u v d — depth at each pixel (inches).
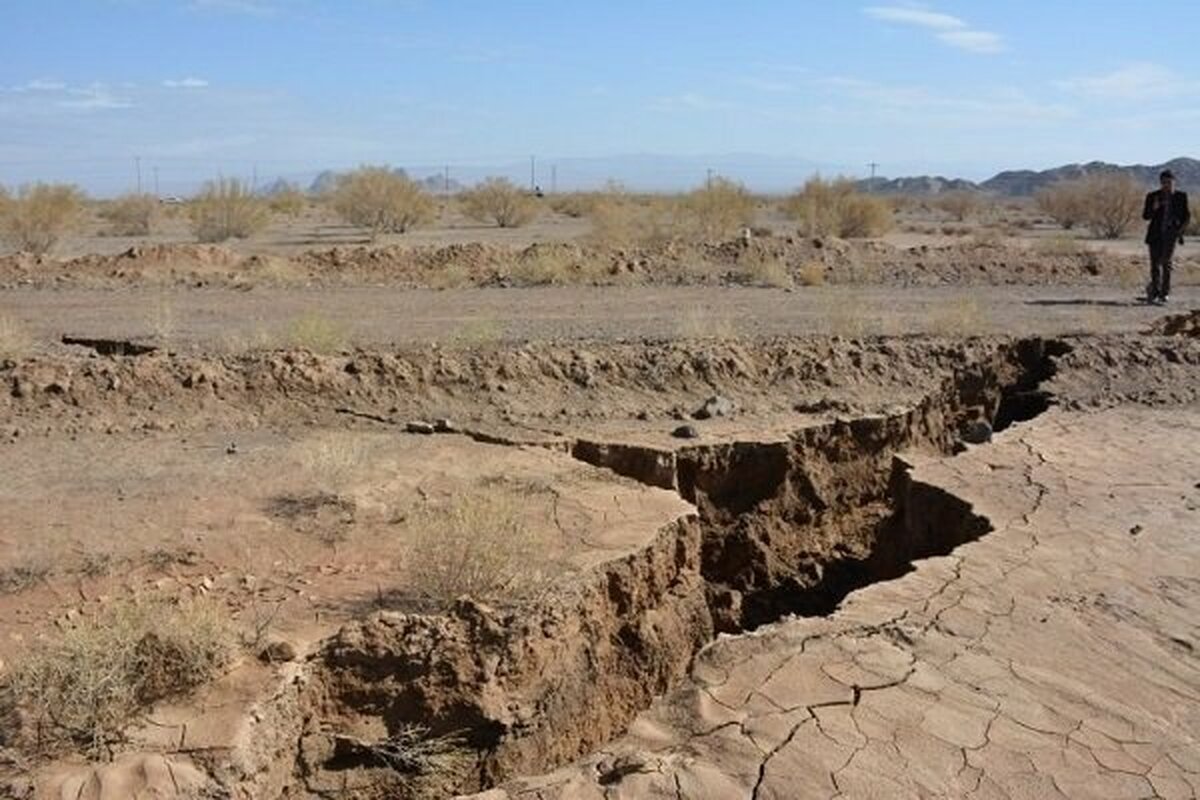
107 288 686.5
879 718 204.8
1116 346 495.8
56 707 190.4
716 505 378.3
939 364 484.1
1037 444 389.4
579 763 195.0
